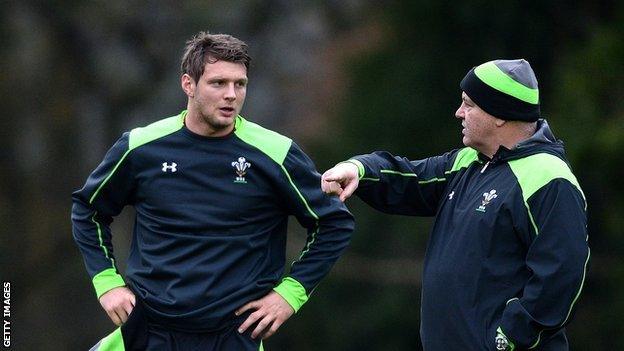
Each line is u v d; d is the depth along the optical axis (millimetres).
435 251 19797
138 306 19422
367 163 20531
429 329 19656
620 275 62156
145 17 81750
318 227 19750
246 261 19359
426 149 69062
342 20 77688
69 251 83062
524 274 18906
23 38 83438
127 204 20109
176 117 19625
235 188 19281
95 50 83375
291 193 19406
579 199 18734
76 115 84062
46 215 83625
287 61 77750
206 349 19297
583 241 18516
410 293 69125
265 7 78312
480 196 19297
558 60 64625
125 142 19531
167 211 19297
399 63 70500
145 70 82562
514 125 19484
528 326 18438
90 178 19828
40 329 79875
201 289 19109
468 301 19078
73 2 82000
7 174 84062
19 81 83500
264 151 19344
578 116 57719
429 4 67250
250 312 19391
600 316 62844
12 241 83125
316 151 71000
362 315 69062
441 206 20172
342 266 69500
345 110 71875
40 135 84250
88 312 80375
